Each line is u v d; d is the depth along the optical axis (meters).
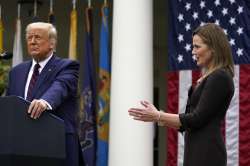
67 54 30.86
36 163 8.04
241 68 20.59
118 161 20.30
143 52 20.91
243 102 20.25
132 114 8.76
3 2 29.45
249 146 19.97
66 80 9.69
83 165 9.78
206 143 8.46
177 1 21.95
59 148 8.15
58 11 29.89
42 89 9.80
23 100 8.03
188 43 21.61
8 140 7.92
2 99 8.01
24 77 10.16
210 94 8.48
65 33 30.56
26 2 28.17
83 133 22.64
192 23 21.67
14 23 30.14
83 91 22.91
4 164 7.98
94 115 22.77
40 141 8.07
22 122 8.00
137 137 20.23
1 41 25.75
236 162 20.06
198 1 21.67
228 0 21.27
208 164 8.41
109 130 21.44
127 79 20.69
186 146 8.73
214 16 21.39
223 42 8.77
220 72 8.59
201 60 8.86
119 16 21.17
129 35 20.94
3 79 18.77
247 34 20.81
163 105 32.84
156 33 31.64
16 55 24.97
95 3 29.41
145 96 20.69
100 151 22.30
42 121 8.11
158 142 32.91
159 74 32.91
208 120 8.53
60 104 9.54
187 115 8.56
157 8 29.89
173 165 21.09
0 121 7.98
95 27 30.08
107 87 22.83
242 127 20.12
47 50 10.08
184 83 21.41
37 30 10.04
